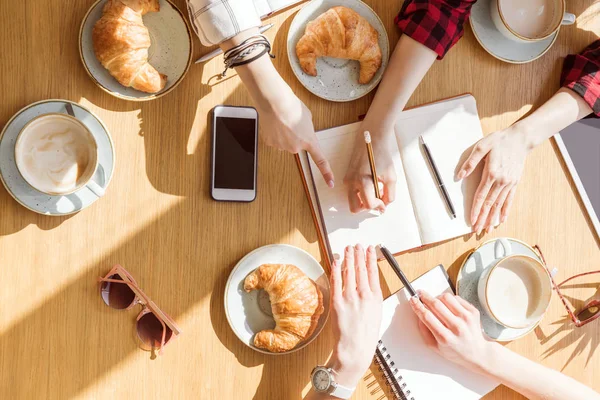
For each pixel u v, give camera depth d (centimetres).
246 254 106
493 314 109
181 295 105
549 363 119
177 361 104
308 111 103
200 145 106
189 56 104
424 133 115
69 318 101
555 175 121
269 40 109
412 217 113
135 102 104
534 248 120
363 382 112
